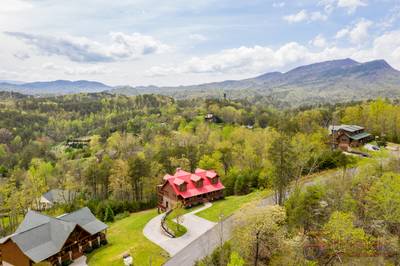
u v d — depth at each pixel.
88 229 51.75
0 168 137.25
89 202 76.38
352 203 41.94
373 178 45.66
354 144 93.44
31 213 55.59
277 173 53.66
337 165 70.19
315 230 40.00
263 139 102.06
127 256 45.31
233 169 87.12
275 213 38.72
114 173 87.88
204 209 64.19
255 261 36.34
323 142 89.25
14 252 45.66
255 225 36.66
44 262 41.28
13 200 77.75
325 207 43.00
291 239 37.84
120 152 135.62
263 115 196.25
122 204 74.62
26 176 111.81
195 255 44.56
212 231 52.28
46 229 49.28
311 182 61.53
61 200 98.69
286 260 36.41
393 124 102.31
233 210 60.16
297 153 57.97
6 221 83.06
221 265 37.41
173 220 58.25
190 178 69.88
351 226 34.19
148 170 84.56
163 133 162.62
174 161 93.44
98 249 52.12
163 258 44.75
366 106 121.00
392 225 38.03
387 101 145.38
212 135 131.00
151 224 59.81
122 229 59.72
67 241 47.69
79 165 115.50
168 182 68.44
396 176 39.56
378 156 61.56
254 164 93.06
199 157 100.38
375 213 38.44
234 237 39.16
